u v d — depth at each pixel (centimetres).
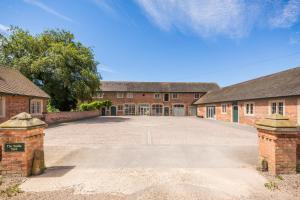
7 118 1527
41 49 2633
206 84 5072
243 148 874
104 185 447
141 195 397
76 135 1268
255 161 660
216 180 480
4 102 1497
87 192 410
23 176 488
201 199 381
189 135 1291
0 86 1455
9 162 484
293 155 504
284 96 1544
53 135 1268
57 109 2877
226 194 403
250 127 1877
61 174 520
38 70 2380
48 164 620
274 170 506
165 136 1239
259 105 1941
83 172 539
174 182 466
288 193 407
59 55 2455
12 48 2500
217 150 833
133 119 3042
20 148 486
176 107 4672
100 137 1185
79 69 2755
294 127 500
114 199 379
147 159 684
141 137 1189
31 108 1877
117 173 532
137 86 4769
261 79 2570
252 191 418
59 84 2561
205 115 3609
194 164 623
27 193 402
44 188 427
